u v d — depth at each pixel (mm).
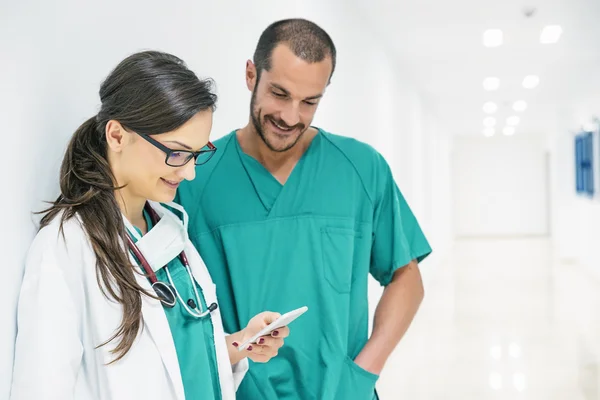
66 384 799
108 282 841
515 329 5305
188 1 1611
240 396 1324
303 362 1324
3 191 827
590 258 8578
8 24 846
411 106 6945
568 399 3508
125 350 842
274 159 1365
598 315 5719
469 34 4965
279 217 1350
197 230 1339
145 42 1367
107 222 855
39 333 795
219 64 1818
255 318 1082
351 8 3762
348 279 1365
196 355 979
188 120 852
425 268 7484
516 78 7066
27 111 895
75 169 875
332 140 1445
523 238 15367
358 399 1353
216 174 1360
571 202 10320
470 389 3719
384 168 1466
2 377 811
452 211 15719
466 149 16250
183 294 1006
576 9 4320
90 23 1118
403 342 4949
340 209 1382
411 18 4457
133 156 872
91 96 1123
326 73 1205
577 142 9609
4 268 824
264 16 2266
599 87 7105
